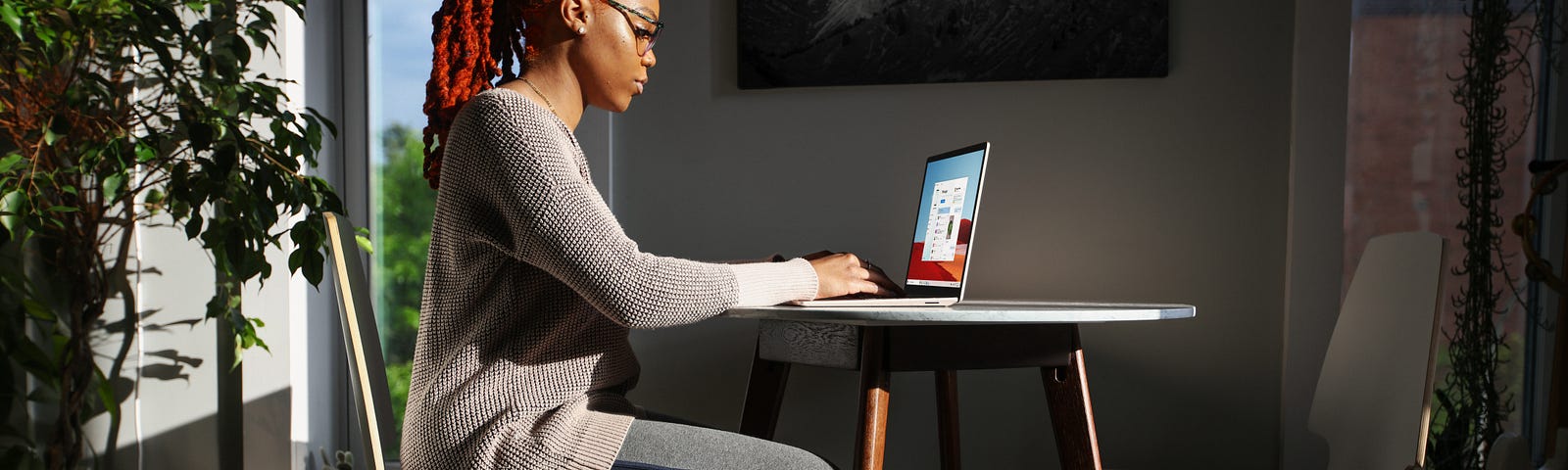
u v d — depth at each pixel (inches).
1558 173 66.7
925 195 74.3
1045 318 49.3
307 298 93.3
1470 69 77.7
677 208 89.8
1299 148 82.0
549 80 47.4
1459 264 84.5
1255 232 84.2
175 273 88.7
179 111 75.3
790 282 50.0
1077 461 58.8
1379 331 59.5
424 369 43.1
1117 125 85.4
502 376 41.0
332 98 98.2
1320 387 67.6
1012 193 86.7
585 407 42.8
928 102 87.3
